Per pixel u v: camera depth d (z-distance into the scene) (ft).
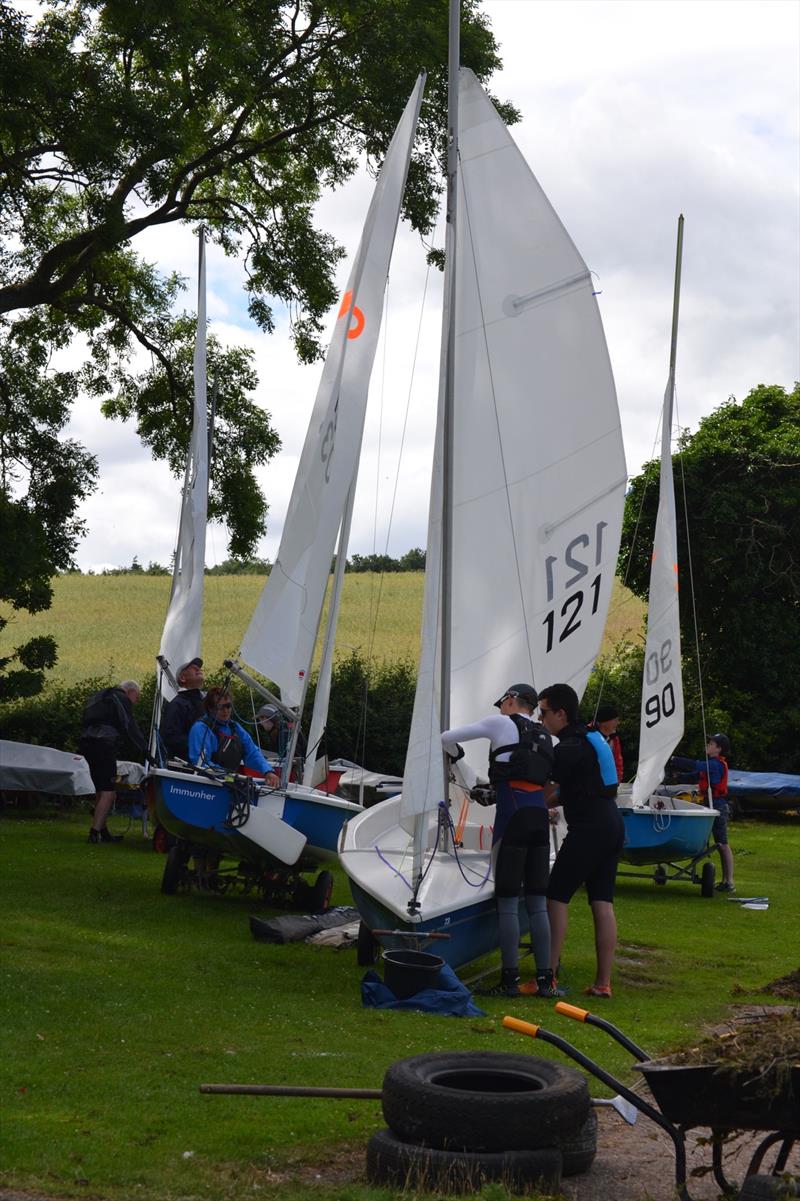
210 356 80.07
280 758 38.24
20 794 60.85
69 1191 13.37
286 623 36.32
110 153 56.34
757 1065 13.01
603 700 92.02
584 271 33.91
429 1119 14.47
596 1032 22.59
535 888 26.45
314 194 74.59
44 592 70.90
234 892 38.96
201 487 47.73
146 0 55.57
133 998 22.99
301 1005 23.50
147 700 73.72
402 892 26.53
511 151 33.65
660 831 46.24
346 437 36.37
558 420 33.63
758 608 94.63
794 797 81.61
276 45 63.62
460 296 33.42
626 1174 15.49
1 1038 19.48
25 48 55.47
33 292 64.75
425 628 26.23
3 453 77.10
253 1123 16.25
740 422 96.68
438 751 25.85
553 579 33.37
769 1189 12.94
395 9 64.69
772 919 40.40
